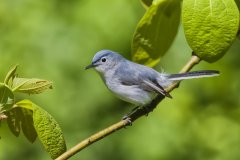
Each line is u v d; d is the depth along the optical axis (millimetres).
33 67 15641
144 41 5148
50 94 15508
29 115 4430
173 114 14289
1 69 15445
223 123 13508
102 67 8188
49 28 16000
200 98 13828
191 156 14117
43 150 14781
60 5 16172
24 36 15953
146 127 14648
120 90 7895
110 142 15281
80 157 15523
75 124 15758
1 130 11820
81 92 15711
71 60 15633
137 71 7781
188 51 14570
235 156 13383
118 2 15555
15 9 16359
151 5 5059
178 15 5098
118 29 15562
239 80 12977
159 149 14367
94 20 15609
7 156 14148
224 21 3891
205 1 3906
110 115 15930
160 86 7230
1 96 4023
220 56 3943
